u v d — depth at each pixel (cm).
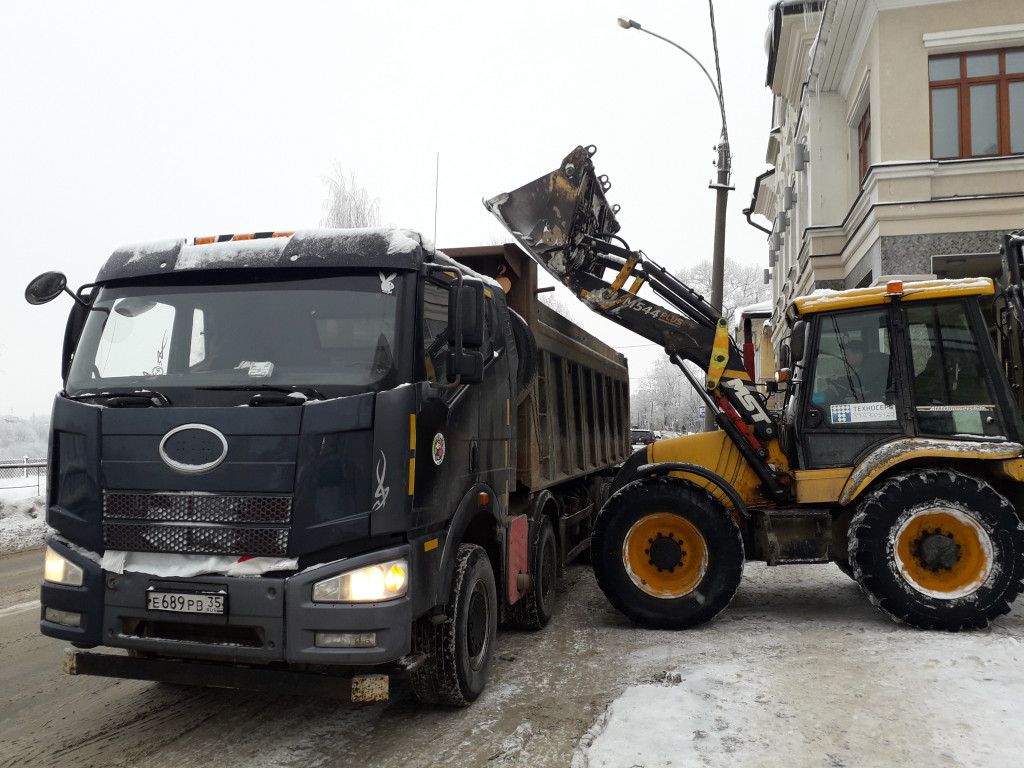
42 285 432
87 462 395
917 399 629
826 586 794
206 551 376
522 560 580
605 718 429
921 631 587
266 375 400
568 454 771
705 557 623
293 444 373
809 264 1766
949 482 586
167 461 381
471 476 479
